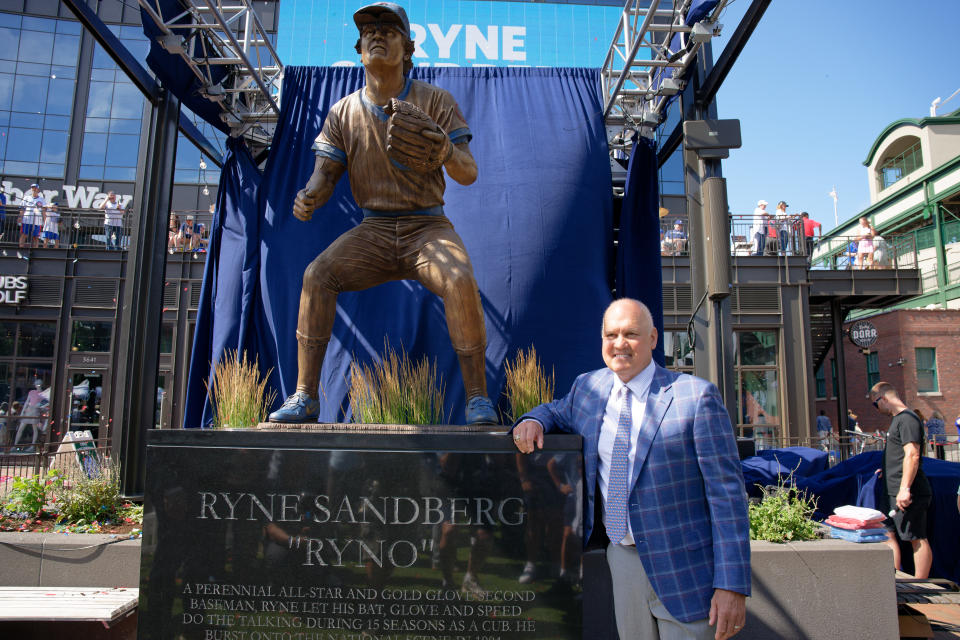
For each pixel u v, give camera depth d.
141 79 5.54
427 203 3.21
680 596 1.90
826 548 3.54
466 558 2.40
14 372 12.77
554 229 5.82
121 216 13.52
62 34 15.86
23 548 3.71
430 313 5.64
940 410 16.59
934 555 5.02
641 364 2.17
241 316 5.76
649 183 6.34
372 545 2.42
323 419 5.51
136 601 3.07
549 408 2.51
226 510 2.46
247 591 2.42
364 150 3.16
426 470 2.45
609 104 6.28
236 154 6.19
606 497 2.15
